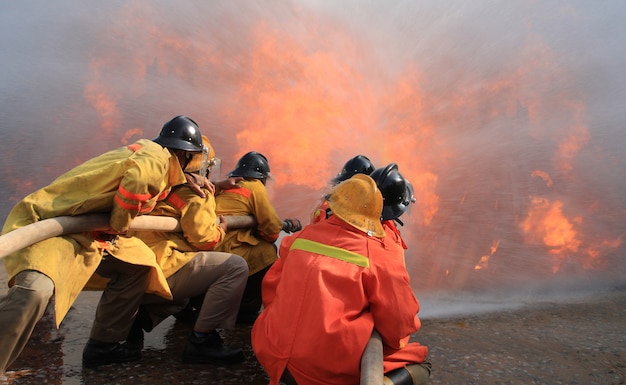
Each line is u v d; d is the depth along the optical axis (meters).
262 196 3.97
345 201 2.50
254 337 2.40
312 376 2.20
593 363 3.29
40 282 2.33
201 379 2.94
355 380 2.22
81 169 2.72
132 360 3.14
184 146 3.11
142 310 3.43
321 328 2.16
